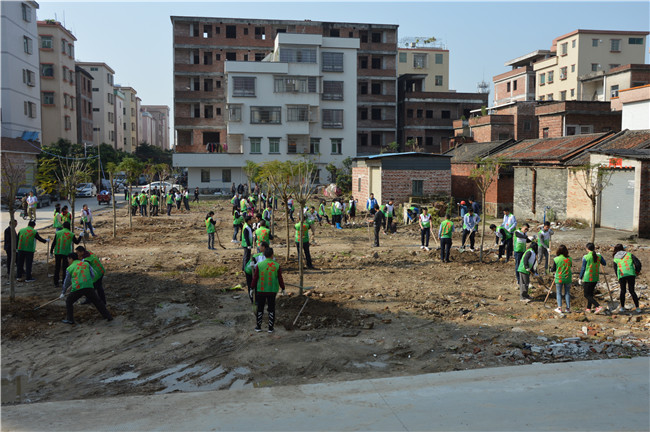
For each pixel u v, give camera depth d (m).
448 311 11.80
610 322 11.08
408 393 7.54
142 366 8.93
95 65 89.62
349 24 68.94
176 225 30.30
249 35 66.94
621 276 11.84
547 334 10.21
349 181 53.03
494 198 34.31
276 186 17.70
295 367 8.78
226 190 61.53
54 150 53.84
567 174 28.66
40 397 7.75
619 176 25.17
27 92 50.88
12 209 12.57
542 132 46.25
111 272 16.25
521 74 73.19
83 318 11.38
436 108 71.38
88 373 8.65
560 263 11.77
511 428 6.40
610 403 7.12
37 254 19.53
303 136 62.41
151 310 12.11
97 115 90.38
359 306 12.29
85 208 23.84
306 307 12.02
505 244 18.42
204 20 65.62
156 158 106.12
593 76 51.53
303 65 61.03
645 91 33.31
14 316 11.41
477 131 54.03
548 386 7.71
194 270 16.78
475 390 7.61
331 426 6.51
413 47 86.38
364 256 19.41
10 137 47.28
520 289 12.93
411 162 34.38
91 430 6.47
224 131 66.50
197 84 67.88
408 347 9.61
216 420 6.72
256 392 7.65
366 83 70.75
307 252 17.02
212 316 11.64
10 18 47.53
